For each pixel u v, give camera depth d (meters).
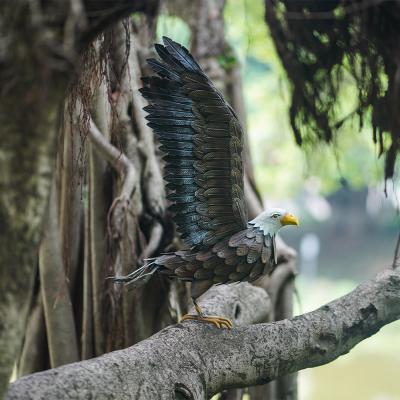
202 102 5.83
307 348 6.46
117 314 9.02
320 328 6.52
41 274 9.04
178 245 9.30
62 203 9.10
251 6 11.56
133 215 9.08
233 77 11.84
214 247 6.19
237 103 11.70
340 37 5.99
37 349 9.52
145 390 5.40
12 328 4.25
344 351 6.66
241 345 6.27
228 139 5.95
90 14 4.24
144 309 9.21
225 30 12.38
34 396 4.74
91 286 9.27
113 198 9.25
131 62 9.39
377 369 25.33
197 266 6.18
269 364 6.33
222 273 6.23
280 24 5.99
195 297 6.38
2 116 4.06
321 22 5.95
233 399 9.55
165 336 6.06
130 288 6.36
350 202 47.56
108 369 5.27
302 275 39.34
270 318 9.62
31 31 3.96
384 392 22.92
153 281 9.32
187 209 6.14
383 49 5.66
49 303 9.06
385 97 5.83
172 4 11.82
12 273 4.18
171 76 5.83
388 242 45.28
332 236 46.56
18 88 4.03
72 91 6.39
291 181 24.58
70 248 9.35
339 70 6.35
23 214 4.15
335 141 6.60
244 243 6.21
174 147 6.01
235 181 6.08
